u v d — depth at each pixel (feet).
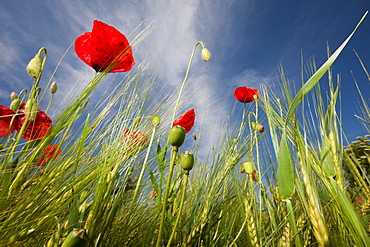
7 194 0.53
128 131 0.77
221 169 1.00
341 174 0.62
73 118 0.61
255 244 0.78
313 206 0.54
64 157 0.59
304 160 0.59
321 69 0.51
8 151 0.60
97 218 0.54
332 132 0.67
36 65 0.66
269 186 0.98
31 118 0.65
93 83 0.66
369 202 0.68
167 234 0.80
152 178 0.72
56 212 0.51
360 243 0.52
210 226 0.82
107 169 0.59
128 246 0.76
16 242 0.46
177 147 0.56
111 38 0.72
